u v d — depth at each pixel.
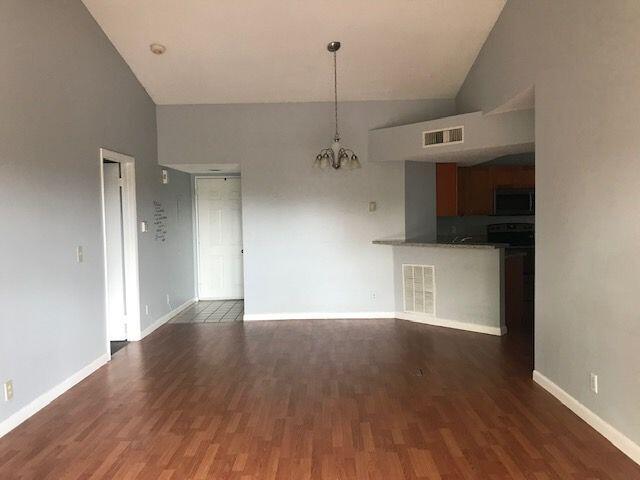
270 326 5.81
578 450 2.67
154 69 5.21
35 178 3.41
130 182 5.18
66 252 3.81
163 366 4.32
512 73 4.02
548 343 3.52
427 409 3.27
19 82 3.25
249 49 4.91
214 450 2.76
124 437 2.94
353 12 4.39
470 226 7.62
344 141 6.04
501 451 2.68
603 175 2.75
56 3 3.74
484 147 4.89
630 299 2.54
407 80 5.57
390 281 6.14
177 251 6.72
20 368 3.19
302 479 2.44
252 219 6.09
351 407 3.33
